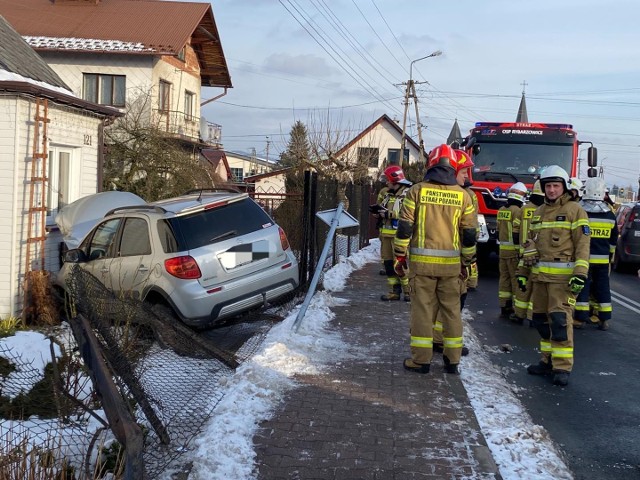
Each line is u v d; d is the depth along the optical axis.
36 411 5.18
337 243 14.68
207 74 34.44
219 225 7.79
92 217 10.24
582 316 9.36
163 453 4.30
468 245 6.29
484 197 14.20
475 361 6.95
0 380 5.55
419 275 6.32
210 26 31.12
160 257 7.52
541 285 6.68
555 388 6.37
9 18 28.67
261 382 5.64
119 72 26.94
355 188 18.00
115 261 7.90
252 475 4.12
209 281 7.44
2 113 9.45
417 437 4.77
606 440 5.07
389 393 5.72
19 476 3.74
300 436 4.73
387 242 10.31
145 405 4.38
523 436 4.81
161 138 18.81
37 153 9.83
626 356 7.77
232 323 7.88
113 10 29.55
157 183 18.44
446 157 6.37
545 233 6.58
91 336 4.05
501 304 9.75
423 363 6.35
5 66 10.32
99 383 3.86
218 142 37.62
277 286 7.96
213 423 4.75
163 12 29.61
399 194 10.38
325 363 6.57
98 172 12.41
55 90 10.92
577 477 4.39
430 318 6.37
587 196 9.32
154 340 5.52
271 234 8.05
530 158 14.28
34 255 9.89
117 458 3.97
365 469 4.23
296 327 7.57
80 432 4.50
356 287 11.83
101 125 12.39
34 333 7.02
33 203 9.86
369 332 8.01
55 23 28.36
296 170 24.55
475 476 4.16
